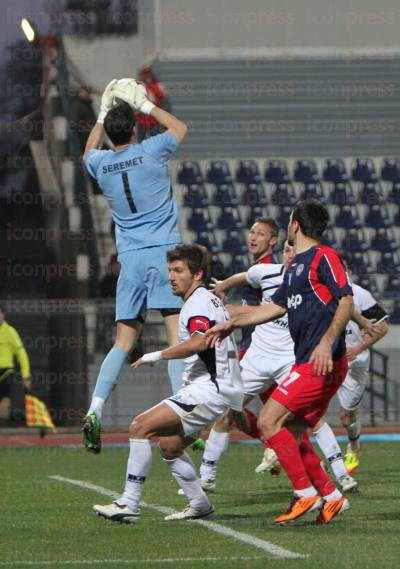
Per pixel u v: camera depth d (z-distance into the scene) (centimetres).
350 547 2216
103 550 2203
